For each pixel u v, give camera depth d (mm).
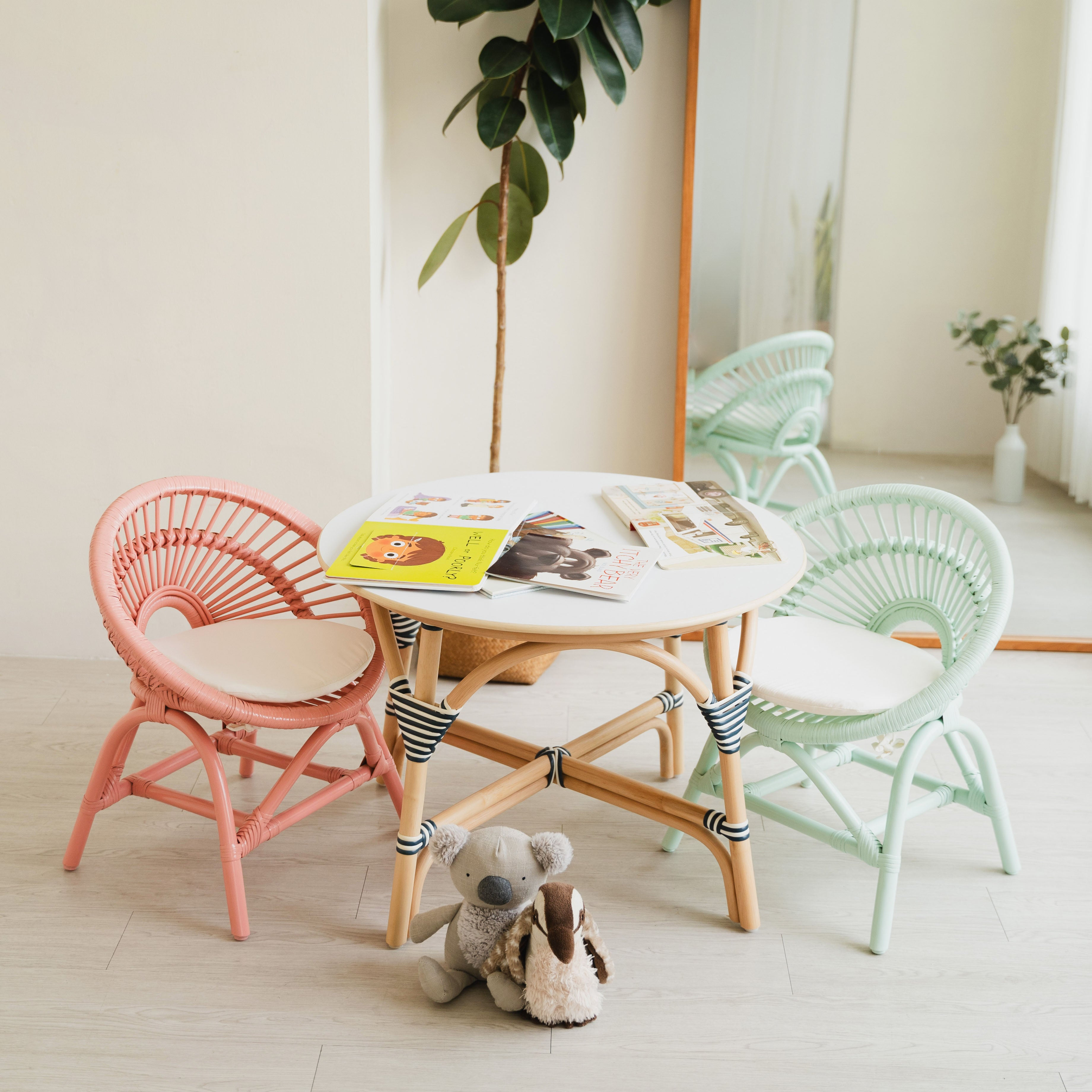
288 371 2684
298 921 1897
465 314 3008
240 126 2518
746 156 2740
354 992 1734
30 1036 1623
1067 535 2920
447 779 2346
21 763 2365
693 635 3098
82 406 2713
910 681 1861
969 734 1896
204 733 1805
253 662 1888
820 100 2674
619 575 1688
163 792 1928
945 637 1980
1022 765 2422
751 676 1823
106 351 2672
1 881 1978
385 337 2912
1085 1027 1675
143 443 2738
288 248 2598
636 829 2195
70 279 2621
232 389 2697
